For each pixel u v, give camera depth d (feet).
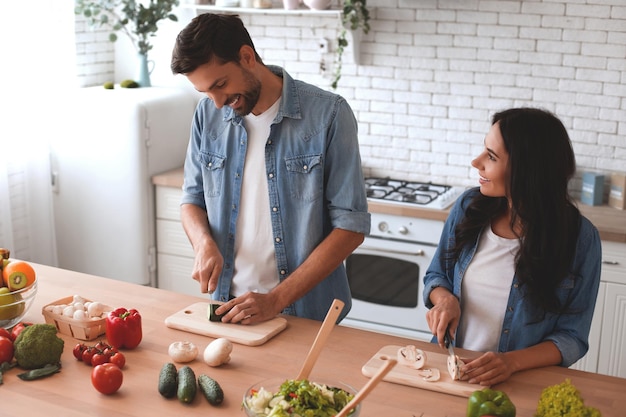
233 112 7.70
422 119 13.16
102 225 13.38
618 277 10.87
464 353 6.54
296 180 7.64
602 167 12.30
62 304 7.14
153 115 13.05
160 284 13.62
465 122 12.91
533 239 6.36
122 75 15.07
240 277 7.95
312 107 7.57
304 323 7.16
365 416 5.56
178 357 6.27
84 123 13.06
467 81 12.75
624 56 11.84
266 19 13.75
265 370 6.23
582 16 11.93
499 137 6.34
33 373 6.02
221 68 6.70
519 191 6.30
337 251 7.46
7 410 5.57
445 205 11.82
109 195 13.19
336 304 5.72
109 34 14.75
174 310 7.35
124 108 12.76
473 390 5.88
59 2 13.39
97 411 5.57
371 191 12.42
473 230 6.89
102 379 5.74
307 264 7.41
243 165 7.77
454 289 7.03
